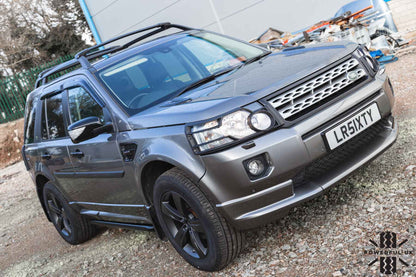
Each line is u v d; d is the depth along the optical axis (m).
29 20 25.06
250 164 2.42
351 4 9.27
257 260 2.79
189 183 2.65
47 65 15.51
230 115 2.44
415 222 2.52
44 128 4.25
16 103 15.47
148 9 12.82
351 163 2.70
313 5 10.03
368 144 2.85
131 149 2.98
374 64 2.98
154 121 2.82
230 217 2.54
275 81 2.60
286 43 8.73
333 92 2.66
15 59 25.02
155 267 3.34
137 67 3.48
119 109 3.16
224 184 2.47
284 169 2.46
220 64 3.50
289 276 2.48
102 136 3.29
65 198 4.32
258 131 2.43
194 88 3.14
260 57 3.48
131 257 3.74
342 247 2.55
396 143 3.73
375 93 2.86
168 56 3.59
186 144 2.56
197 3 11.80
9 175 11.30
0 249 5.54
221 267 2.79
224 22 11.56
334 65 2.73
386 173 3.23
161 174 2.91
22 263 4.71
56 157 3.98
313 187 2.57
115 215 3.75
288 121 2.49
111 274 3.54
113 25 13.95
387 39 8.16
